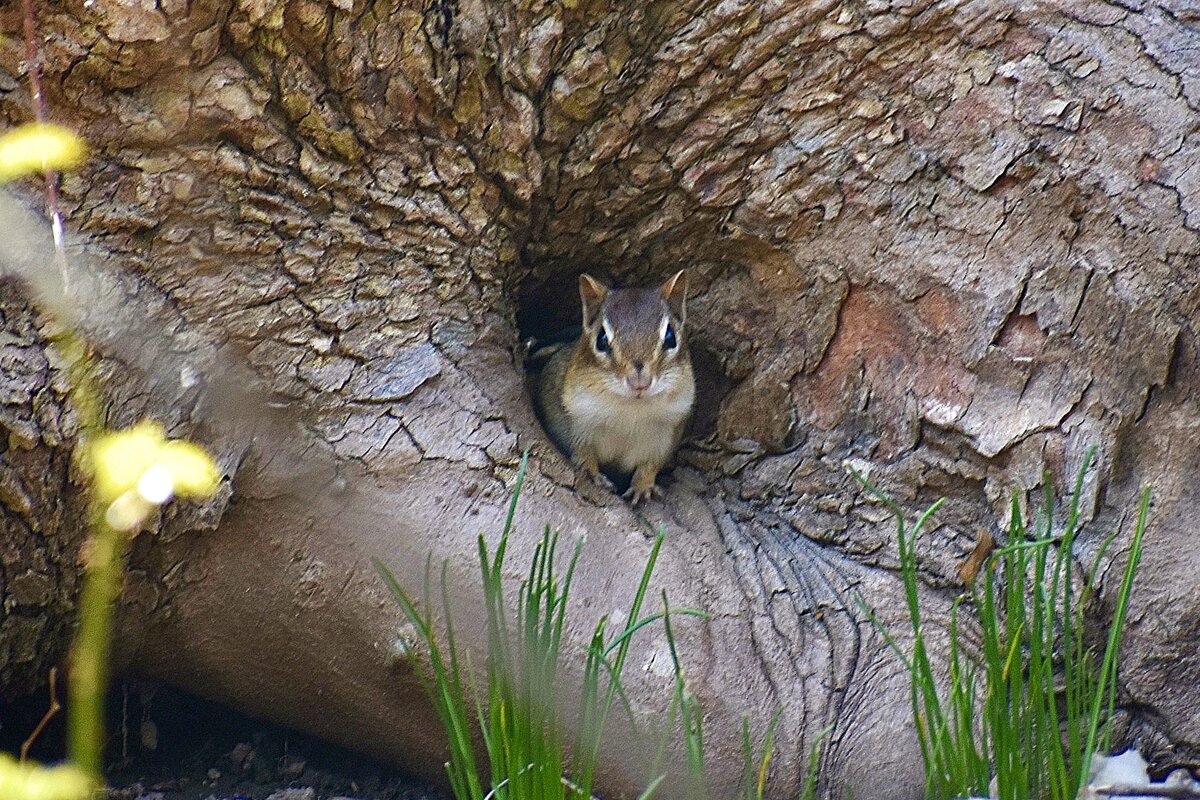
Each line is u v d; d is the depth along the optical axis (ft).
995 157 31.01
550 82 31.68
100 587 23.98
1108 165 30.12
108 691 32.42
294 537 28.73
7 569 26.48
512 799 23.41
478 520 29.84
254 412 28.43
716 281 36.01
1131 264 30.01
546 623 24.38
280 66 28.50
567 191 33.88
